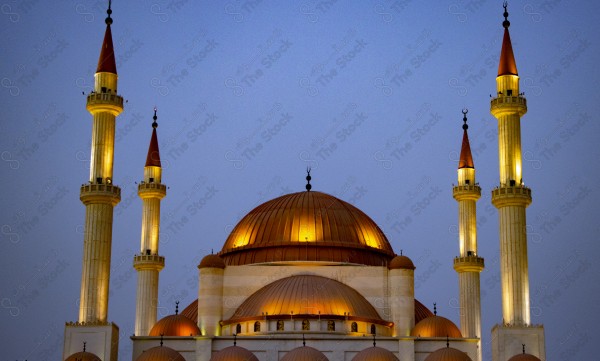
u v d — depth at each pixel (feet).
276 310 360.48
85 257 353.92
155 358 331.16
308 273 385.91
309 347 329.31
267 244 396.37
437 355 331.77
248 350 339.36
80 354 326.44
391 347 353.31
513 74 373.61
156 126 437.99
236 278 381.60
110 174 366.63
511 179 362.53
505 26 381.81
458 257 409.28
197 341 354.33
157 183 421.18
